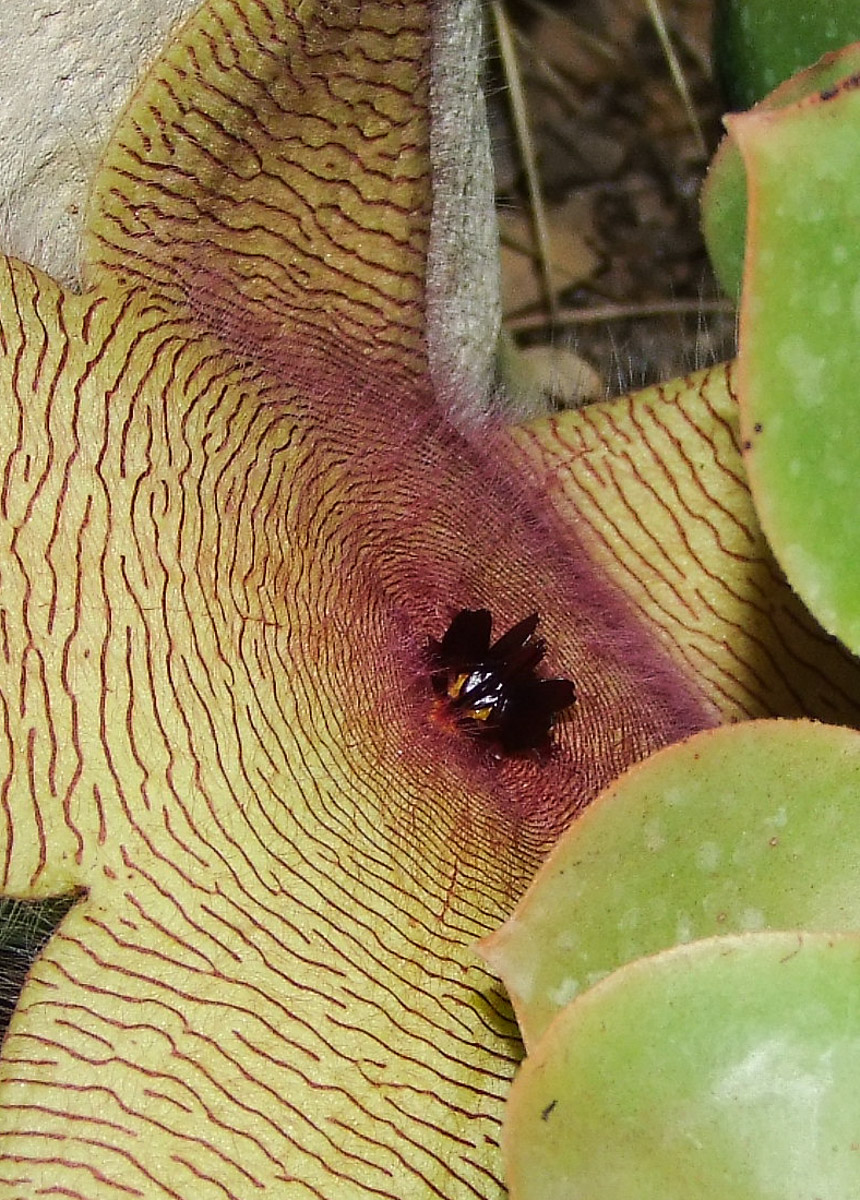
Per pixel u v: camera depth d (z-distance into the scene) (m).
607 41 0.38
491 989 0.24
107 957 0.22
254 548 0.25
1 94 0.26
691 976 0.18
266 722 0.24
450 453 0.28
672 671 0.27
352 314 0.26
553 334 0.37
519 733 0.28
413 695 0.27
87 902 0.22
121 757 0.22
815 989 0.18
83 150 0.26
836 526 0.19
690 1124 0.18
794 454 0.19
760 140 0.18
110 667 0.23
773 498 0.19
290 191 0.25
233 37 0.24
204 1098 0.21
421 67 0.24
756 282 0.18
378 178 0.25
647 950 0.20
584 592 0.28
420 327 0.27
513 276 0.37
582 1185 0.18
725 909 0.20
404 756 0.26
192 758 0.23
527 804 0.27
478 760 0.27
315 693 0.25
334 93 0.24
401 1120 0.22
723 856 0.20
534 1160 0.18
